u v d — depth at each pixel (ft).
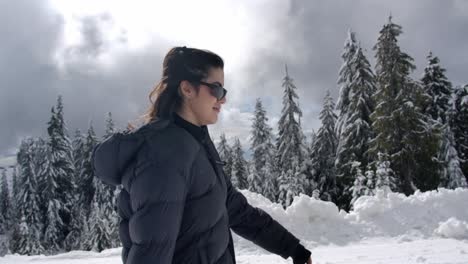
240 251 22.89
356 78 97.04
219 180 5.41
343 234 24.14
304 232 24.53
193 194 4.97
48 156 137.18
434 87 105.60
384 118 80.84
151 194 4.50
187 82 5.41
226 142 140.36
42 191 137.18
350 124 94.02
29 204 133.28
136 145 4.85
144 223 4.42
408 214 24.64
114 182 5.15
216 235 5.22
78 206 143.84
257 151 130.21
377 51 85.61
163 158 4.69
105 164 5.01
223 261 5.43
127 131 5.14
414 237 22.76
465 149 102.83
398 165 79.66
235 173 136.05
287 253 7.05
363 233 23.97
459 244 19.26
